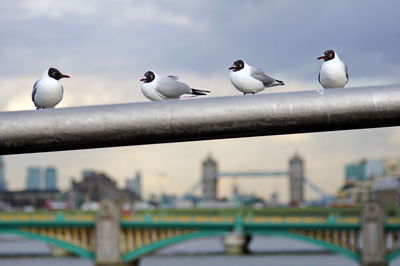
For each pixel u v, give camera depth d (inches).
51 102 455.2
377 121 237.0
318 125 237.8
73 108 241.0
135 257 4271.7
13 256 5128.0
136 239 4293.8
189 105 238.7
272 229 4183.1
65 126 236.8
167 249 6510.8
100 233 4252.0
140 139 240.5
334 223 4119.1
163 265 4498.0
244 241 5098.4
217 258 4899.1
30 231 4330.7
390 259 4131.4
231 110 234.5
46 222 4254.4
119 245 4256.9
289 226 4170.8
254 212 5472.4
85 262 4790.8
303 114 235.3
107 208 4259.4
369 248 4119.1
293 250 5605.3
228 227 4212.6
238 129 237.3
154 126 236.8
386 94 232.5
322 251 5201.8
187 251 5920.3
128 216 4261.8
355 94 233.8
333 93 235.8
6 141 237.1
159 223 4207.7
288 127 237.3
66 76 463.2
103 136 237.6
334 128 239.1
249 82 583.2
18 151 241.1
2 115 239.1
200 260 4800.7
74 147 242.1
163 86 564.4
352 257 4210.1
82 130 237.8
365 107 233.8
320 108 234.8
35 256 5132.9
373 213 4114.2
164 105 237.5
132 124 237.6
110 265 4254.4
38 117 236.1
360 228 4124.0
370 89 236.8
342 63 488.4
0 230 4306.1
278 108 235.3
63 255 5113.2
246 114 236.1
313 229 4148.6
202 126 238.5
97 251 4266.7
